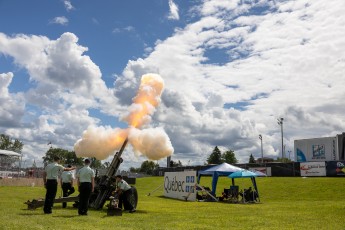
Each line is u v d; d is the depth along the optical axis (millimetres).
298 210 17312
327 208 18234
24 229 9188
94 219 11984
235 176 26906
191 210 17281
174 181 30672
